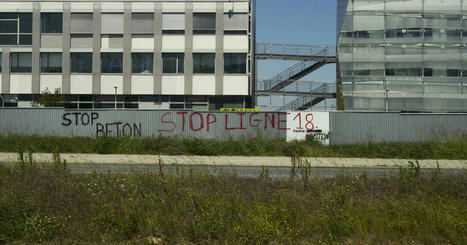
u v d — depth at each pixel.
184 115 22.70
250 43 38.41
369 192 8.73
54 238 6.25
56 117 22.70
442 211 7.06
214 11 37.81
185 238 6.30
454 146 19.91
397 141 21.81
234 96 38.12
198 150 19.03
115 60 38.12
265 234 6.05
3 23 38.28
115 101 38.28
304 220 6.75
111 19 38.09
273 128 22.62
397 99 35.75
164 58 38.03
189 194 7.56
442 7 36.50
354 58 36.88
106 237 6.22
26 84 38.03
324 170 13.76
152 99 38.31
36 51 37.94
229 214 6.76
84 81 37.97
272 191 8.46
